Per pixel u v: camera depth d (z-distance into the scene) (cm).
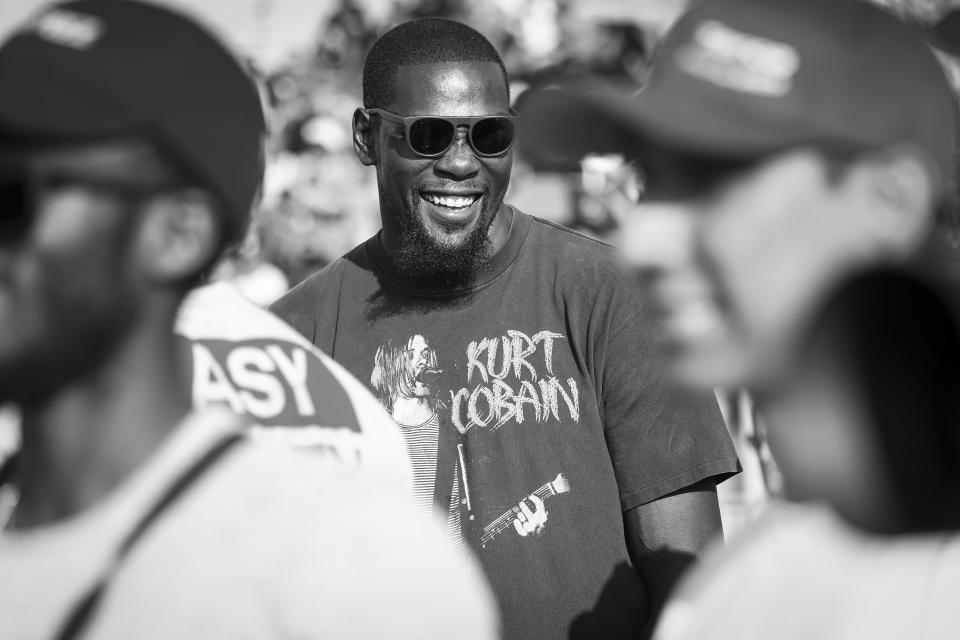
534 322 285
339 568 132
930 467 125
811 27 136
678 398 275
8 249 138
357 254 305
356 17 666
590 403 279
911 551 125
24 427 145
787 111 133
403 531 138
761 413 141
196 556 132
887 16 137
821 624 127
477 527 272
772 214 135
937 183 134
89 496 140
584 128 162
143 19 143
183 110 140
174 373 146
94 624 131
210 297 218
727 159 137
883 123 131
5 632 133
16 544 138
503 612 268
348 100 638
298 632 130
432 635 135
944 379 126
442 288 289
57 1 145
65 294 138
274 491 136
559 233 297
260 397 209
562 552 270
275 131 623
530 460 275
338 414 214
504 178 294
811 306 134
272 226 603
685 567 269
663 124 138
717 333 139
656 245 141
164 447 140
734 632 135
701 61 141
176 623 130
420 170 290
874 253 133
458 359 284
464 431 279
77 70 137
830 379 130
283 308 304
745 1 142
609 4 600
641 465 275
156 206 141
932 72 135
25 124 136
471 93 295
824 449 130
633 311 279
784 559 133
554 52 588
